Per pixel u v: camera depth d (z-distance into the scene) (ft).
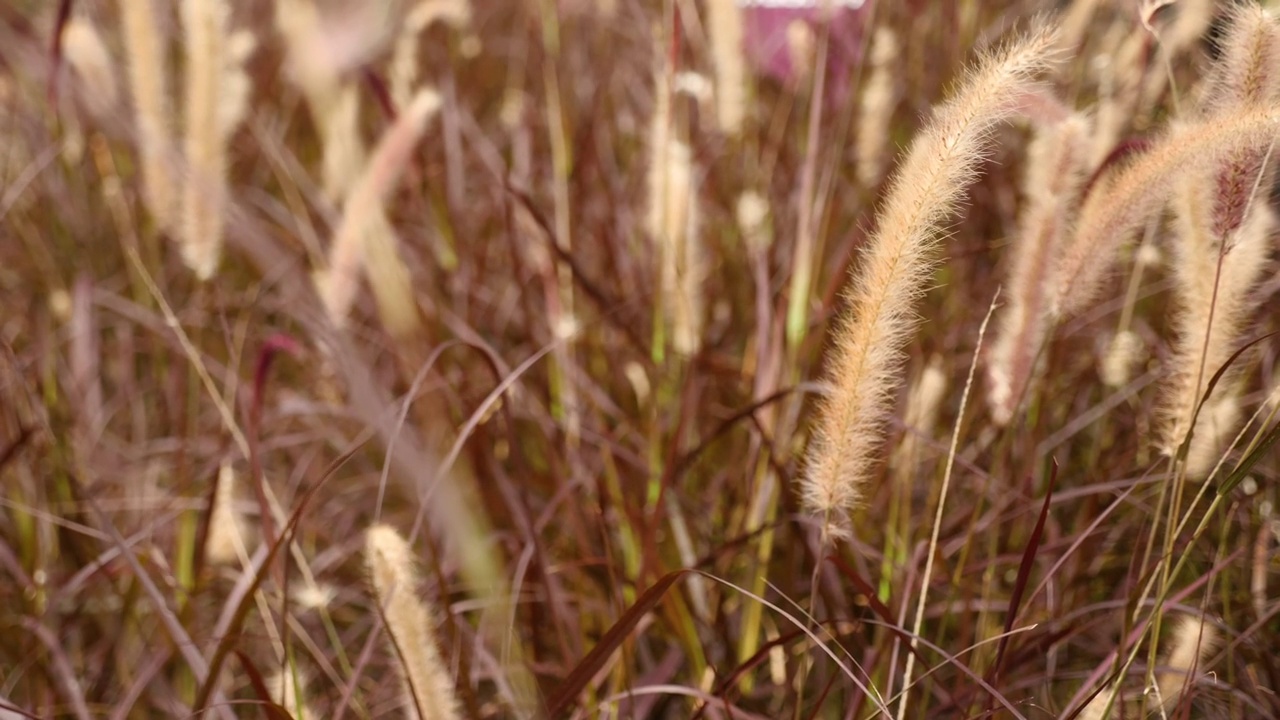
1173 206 4.19
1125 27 5.47
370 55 5.61
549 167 6.12
